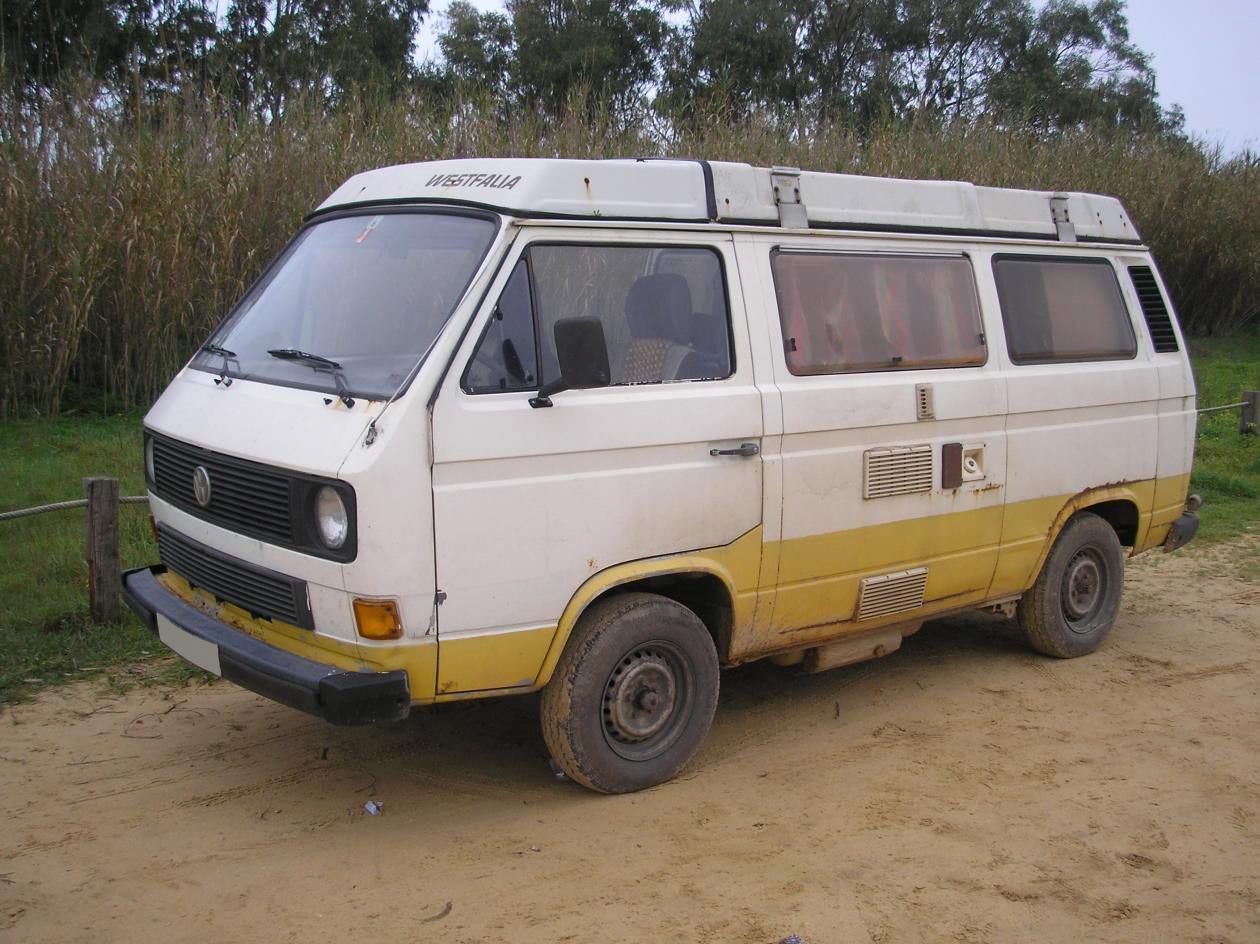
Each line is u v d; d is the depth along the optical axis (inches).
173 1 801.6
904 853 170.1
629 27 1109.7
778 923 150.3
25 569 277.0
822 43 1315.2
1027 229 245.0
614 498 175.2
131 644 248.4
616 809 183.2
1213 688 245.8
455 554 160.6
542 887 158.1
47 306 403.2
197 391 190.5
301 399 168.9
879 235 214.5
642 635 183.3
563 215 174.7
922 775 198.7
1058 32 1462.8
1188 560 357.4
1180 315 889.5
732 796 188.9
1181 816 184.7
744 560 193.0
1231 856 172.2
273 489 163.8
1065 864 168.2
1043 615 254.2
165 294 421.7
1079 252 255.4
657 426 178.7
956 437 222.4
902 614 222.8
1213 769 203.0
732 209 194.9
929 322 221.1
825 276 205.8
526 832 174.6
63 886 155.1
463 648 163.5
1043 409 237.5
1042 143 777.6
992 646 273.3
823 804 186.4
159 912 149.5
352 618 156.9
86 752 199.5
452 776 194.5
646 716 188.5
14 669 231.5
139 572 202.7
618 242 180.2
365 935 145.3
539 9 1077.8
